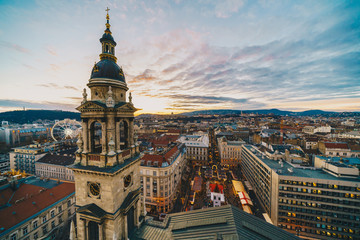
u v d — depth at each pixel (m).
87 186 21.66
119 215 21.88
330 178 55.47
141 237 24.45
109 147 20.64
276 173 61.09
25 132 193.12
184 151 112.88
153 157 73.12
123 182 22.61
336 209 52.97
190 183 98.50
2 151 165.38
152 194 69.38
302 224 56.88
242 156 111.81
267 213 67.81
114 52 24.48
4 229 37.84
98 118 21.16
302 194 56.84
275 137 145.62
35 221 44.56
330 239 53.44
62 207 52.12
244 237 21.89
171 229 25.52
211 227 24.12
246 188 90.69
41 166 94.81
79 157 22.44
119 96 23.47
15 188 53.97
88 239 21.80
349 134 150.00
